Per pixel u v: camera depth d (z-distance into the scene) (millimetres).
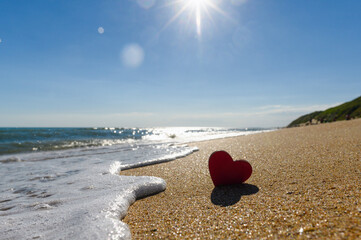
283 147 6652
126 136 18938
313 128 13352
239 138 12500
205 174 4438
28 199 3256
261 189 3082
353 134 7621
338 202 2191
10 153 8867
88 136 17719
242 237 1772
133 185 3361
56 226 2135
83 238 1810
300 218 1948
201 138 16844
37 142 12406
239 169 3377
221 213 2352
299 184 3064
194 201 2881
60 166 5898
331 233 1597
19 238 1943
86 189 3578
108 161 6438
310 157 4754
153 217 2449
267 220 2016
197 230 2018
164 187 3598
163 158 6316
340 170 3518
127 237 1890
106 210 2428
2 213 2686
